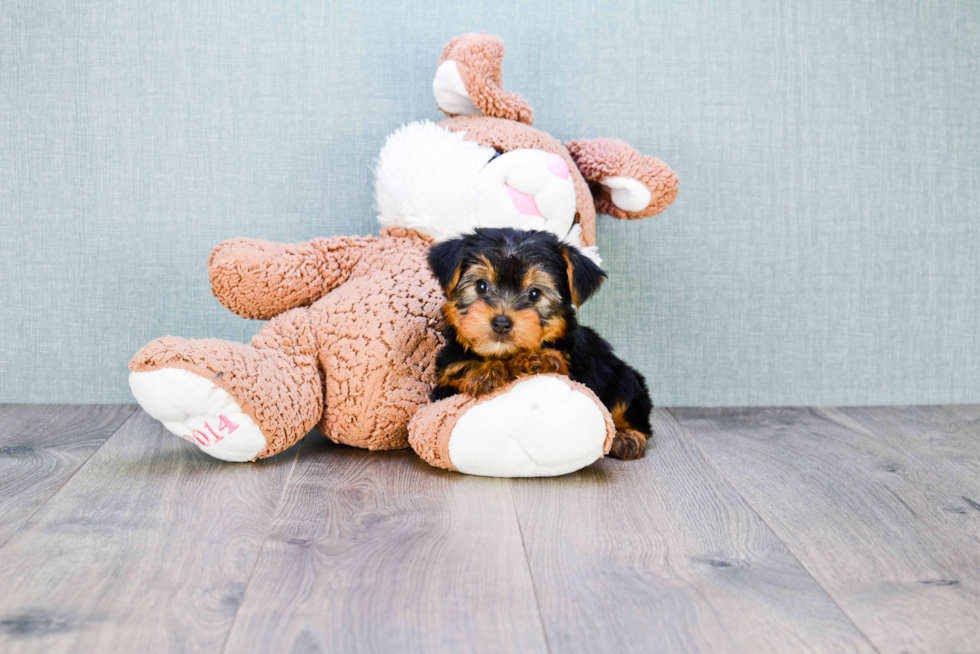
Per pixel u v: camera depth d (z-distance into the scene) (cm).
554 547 149
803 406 272
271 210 260
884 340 272
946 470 201
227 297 211
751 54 261
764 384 272
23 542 147
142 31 251
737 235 266
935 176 269
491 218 206
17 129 253
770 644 116
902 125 266
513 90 258
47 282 258
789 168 265
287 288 212
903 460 210
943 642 117
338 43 255
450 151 209
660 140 262
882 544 153
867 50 263
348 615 122
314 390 202
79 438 220
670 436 232
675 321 268
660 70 260
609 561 143
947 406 272
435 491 179
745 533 157
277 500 172
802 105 263
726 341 270
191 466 195
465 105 232
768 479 192
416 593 129
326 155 259
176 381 177
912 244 271
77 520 158
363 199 260
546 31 257
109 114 253
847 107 264
